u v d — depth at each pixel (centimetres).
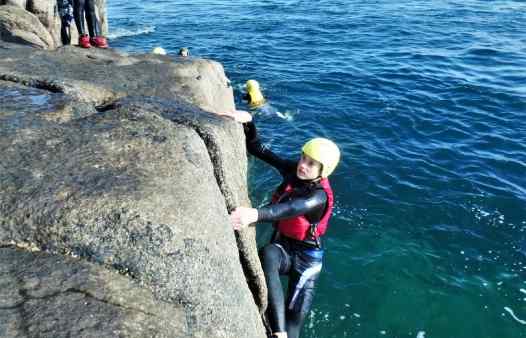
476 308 567
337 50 1828
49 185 284
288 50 1867
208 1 3362
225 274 290
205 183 322
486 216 734
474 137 1009
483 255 653
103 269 253
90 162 311
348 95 1282
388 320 550
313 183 475
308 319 545
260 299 420
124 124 369
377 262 636
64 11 1309
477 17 2423
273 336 426
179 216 278
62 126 360
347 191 795
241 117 516
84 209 268
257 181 823
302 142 997
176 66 727
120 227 264
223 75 906
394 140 993
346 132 1039
